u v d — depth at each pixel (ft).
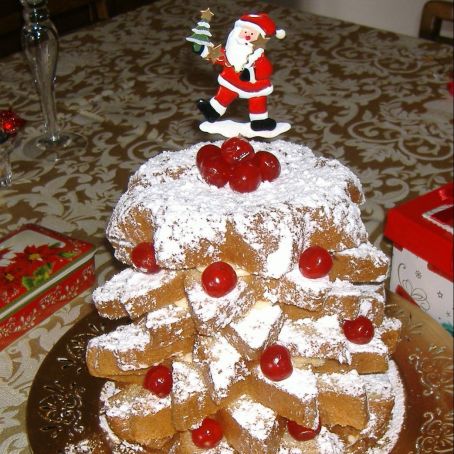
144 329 1.71
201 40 1.60
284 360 1.56
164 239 1.54
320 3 6.15
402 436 1.72
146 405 1.69
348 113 3.14
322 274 1.56
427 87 3.33
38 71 2.89
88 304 2.16
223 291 1.51
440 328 2.02
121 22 4.06
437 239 2.08
